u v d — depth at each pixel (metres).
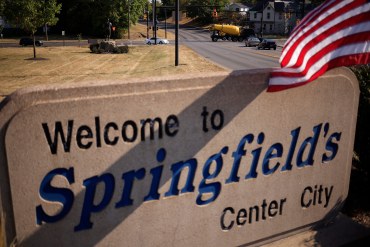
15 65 30.30
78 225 3.59
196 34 104.62
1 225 3.26
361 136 6.02
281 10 99.62
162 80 3.69
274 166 4.58
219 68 26.31
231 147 4.22
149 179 3.83
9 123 3.16
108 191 3.66
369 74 6.04
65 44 62.38
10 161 3.21
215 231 4.35
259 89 4.22
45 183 3.37
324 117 4.80
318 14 4.08
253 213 4.57
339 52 4.07
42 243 3.46
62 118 3.33
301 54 3.99
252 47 56.25
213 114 4.02
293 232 4.99
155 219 3.95
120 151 3.63
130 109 3.59
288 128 4.56
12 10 34.78
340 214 5.60
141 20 164.88
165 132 3.81
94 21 83.50
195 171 4.06
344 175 5.26
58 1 86.44
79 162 3.47
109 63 31.78
